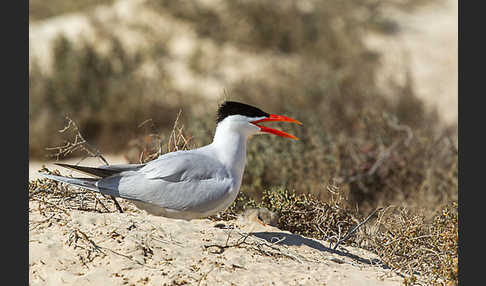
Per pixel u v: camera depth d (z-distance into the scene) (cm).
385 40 2731
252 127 759
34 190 796
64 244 652
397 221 831
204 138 1279
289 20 2527
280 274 639
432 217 978
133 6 2522
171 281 597
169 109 1900
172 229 702
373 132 1420
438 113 2019
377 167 1264
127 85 1955
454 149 1270
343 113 1741
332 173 1234
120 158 1488
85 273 612
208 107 1866
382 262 769
